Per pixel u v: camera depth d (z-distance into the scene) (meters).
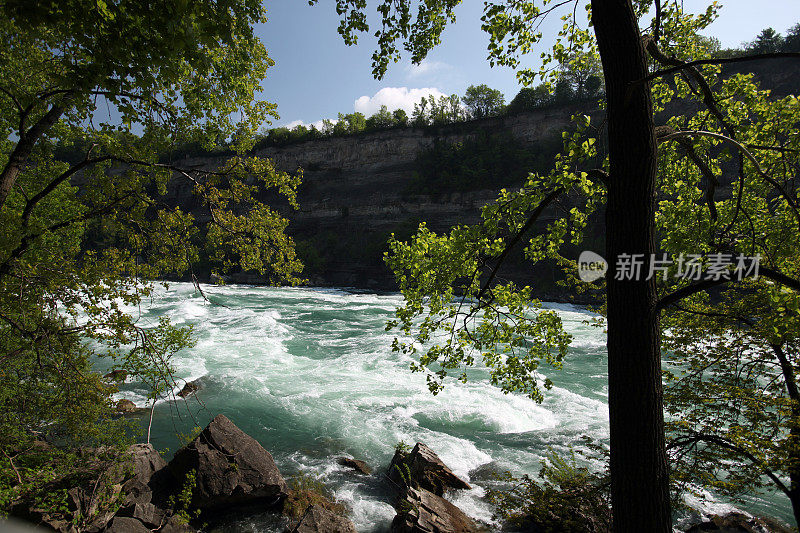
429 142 81.25
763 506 7.78
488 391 13.47
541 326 4.60
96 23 2.84
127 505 6.40
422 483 7.89
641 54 3.03
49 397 6.31
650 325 3.05
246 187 6.39
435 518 6.63
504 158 69.56
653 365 3.04
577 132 3.51
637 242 3.02
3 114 6.11
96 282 4.86
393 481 8.29
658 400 3.05
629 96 2.91
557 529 5.75
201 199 6.55
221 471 7.18
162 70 3.04
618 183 3.07
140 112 5.01
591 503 5.78
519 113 74.50
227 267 6.93
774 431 5.15
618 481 3.09
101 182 5.59
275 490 7.37
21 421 6.21
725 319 6.29
